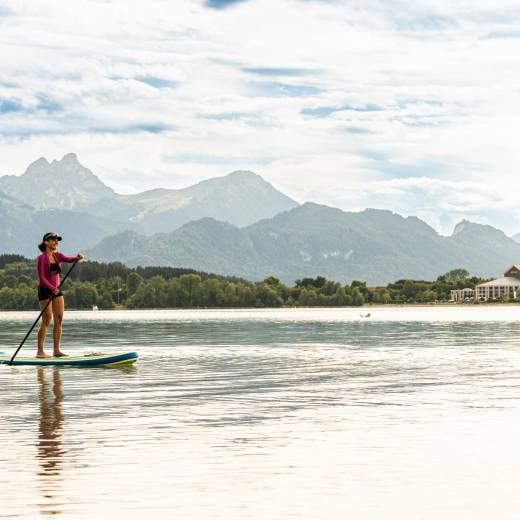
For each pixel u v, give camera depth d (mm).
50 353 36375
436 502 10047
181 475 11391
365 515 9508
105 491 10523
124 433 14719
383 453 12875
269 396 20219
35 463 12133
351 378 24766
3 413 17281
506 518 9422
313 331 66312
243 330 69625
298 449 13188
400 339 50406
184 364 30359
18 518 9391
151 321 111000
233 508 9773
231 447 13359
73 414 17125
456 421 16016
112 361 29578
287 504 9945
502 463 12164
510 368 28141
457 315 158875
